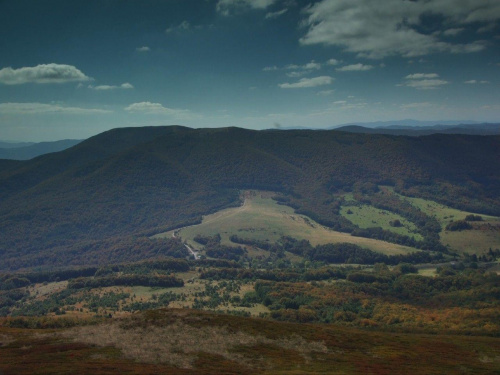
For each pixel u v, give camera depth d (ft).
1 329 262.06
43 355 201.05
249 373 193.77
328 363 231.30
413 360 264.52
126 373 172.24
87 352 207.82
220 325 277.64
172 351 218.79
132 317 286.05
